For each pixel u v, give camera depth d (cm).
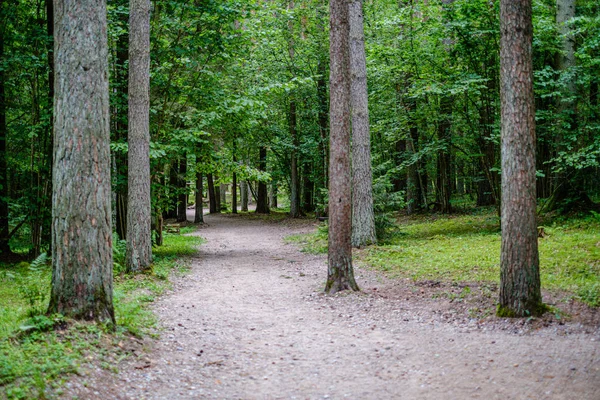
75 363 511
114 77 1453
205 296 1019
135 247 1202
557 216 1630
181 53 1457
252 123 1725
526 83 729
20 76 1466
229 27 1580
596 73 1588
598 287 841
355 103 1585
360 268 1284
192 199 6262
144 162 1223
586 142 1614
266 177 1792
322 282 1148
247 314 874
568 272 991
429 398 493
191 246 1973
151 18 1510
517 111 731
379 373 571
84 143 621
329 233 1028
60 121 619
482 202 2538
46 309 668
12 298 927
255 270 1366
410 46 1894
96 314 624
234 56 1641
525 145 732
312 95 2833
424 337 700
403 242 1636
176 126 1596
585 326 676
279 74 2738
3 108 1505
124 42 1514
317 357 636
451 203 2725
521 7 725
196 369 587
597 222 1441
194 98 1568
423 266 1201
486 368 561
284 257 1627
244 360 627
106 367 532
